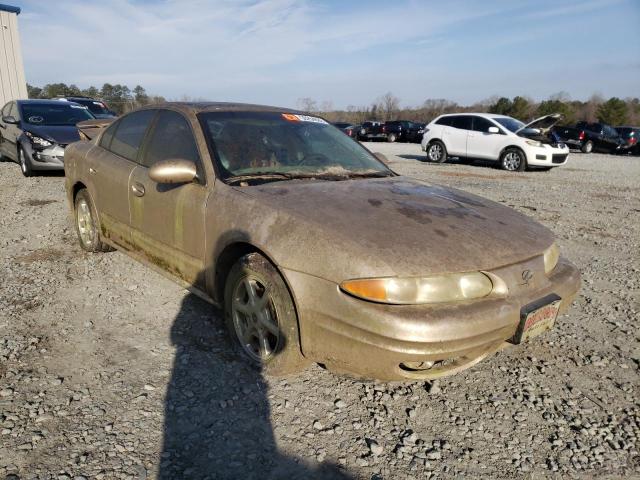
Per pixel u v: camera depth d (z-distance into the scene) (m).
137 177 3.54
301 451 2.15
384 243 2.28
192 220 2.98
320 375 2.74
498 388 2.76
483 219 2.73
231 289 2.79
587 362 3.09
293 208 2.55
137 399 2.44
